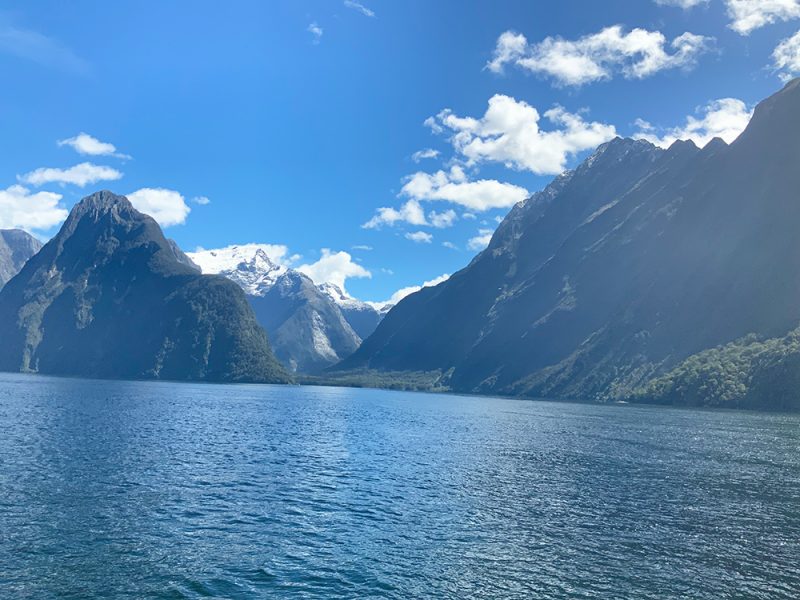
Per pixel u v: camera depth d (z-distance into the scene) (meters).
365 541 41.94
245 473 64.12
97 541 39.91
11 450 70.75
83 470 61.22
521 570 37.09
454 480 63.84
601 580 35.81
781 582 36.12
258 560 37.78
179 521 45.06
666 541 43.44
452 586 34.44
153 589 33.03
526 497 56.28
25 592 31.88
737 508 53.53
